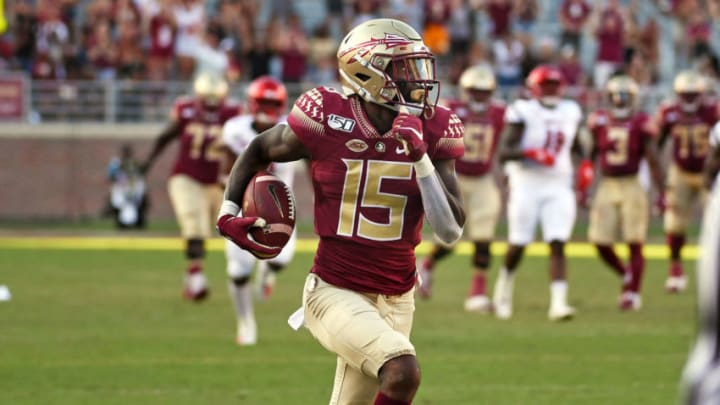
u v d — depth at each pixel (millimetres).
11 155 73500
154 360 30656
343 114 17156
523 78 75688
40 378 28203
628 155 41156
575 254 57500
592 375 29016
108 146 74000
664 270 51656
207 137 40688
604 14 77250
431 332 35688
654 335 35375
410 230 17391
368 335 16547
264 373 29062
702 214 71438
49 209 73875
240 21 77250
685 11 84500
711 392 9172
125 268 50406
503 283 39188
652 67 79312
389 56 16781
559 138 37812
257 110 33375
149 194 73250
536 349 32812
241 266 32281
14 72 75875
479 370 29625
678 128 44625
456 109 41125
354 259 17250
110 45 76188
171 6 75375
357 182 17109
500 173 70938
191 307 40188
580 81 75812
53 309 39344
